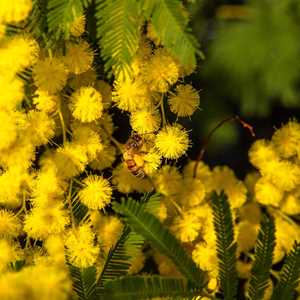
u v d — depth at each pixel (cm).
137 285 50
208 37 80
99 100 54
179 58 50
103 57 50
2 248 53
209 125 78
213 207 51
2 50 52
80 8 51
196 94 55
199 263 55
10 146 53
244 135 80
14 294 45
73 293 51
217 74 78
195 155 77
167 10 50
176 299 50
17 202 55
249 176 60
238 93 79
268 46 78
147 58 54
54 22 51
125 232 52
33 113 54
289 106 78
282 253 58
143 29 53
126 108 54
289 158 58
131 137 55
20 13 51
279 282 52
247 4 79
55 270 46
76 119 55
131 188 57
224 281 51
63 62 54
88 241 53
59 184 54
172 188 57
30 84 54
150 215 50
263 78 78
